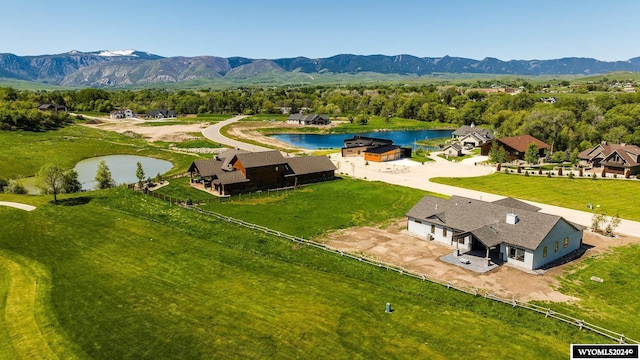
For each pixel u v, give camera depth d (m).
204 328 33.88
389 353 30.70
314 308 36.94
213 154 127.81
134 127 189.88
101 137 156.00
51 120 167.75
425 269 46.06
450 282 42.84
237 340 32.31
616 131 118.62
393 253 50.72
